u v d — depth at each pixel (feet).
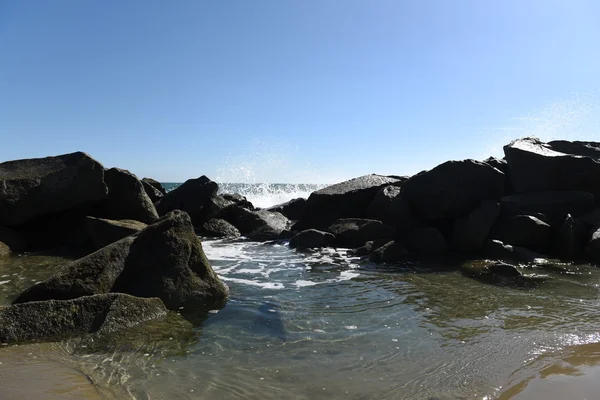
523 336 19.72
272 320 21.83
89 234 38.50
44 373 15.66
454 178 42.01
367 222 42.55
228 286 28.43
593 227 38.32
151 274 24.52
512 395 14.52
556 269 32.89
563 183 45.14
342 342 19.12
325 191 51.06
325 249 41.34
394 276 31.24
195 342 18.99
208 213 56.75
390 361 17.24
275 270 33.37
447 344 18.90
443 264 34.88
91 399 13.88
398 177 57.62
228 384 15.28
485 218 38.55
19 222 40.22
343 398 14.44
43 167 42.29
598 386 14.98
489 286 28.30
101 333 19.35
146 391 14.64
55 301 19.98
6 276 29.60
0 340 18.21
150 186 63.67
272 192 116.26
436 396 14.53
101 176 42.93
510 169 48.73
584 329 20.58
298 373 16.19
